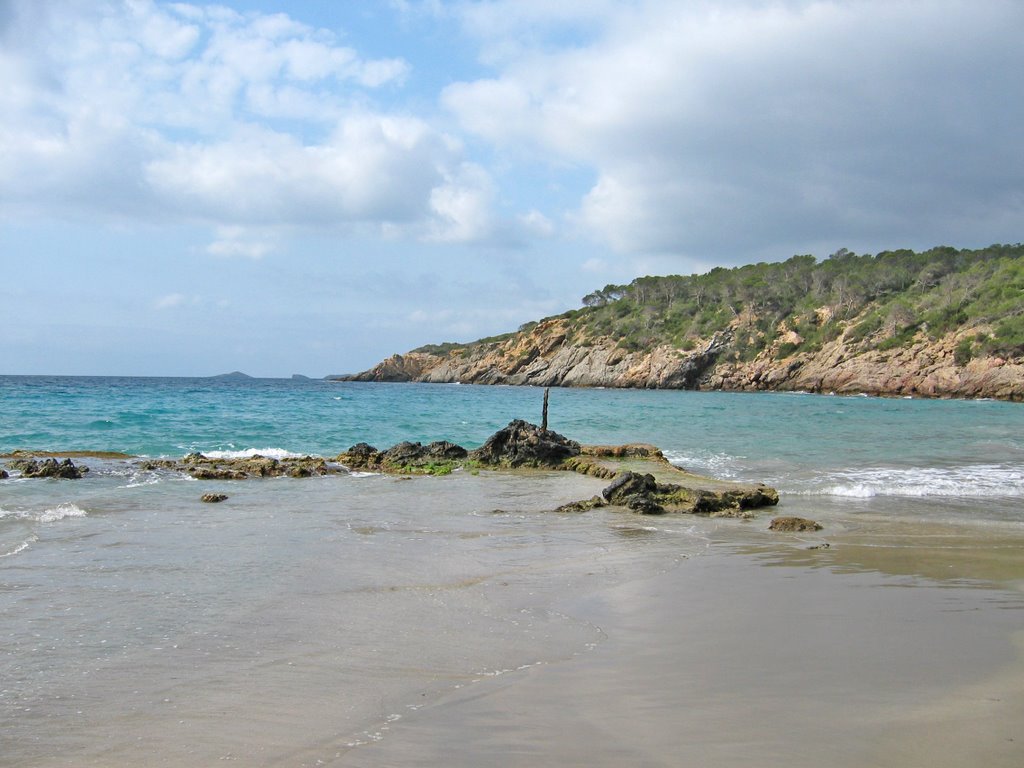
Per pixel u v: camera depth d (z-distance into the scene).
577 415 48.06
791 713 5.07
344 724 4.93
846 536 12.35
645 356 125.12
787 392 105.19
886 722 4.92
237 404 51.22
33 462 18.81
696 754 4.47
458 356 161.12
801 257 159.25
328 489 17.33
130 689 5.52
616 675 5.83
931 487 18.77
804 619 7.44
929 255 135.38
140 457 22.72
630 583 8.92
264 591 8.26
